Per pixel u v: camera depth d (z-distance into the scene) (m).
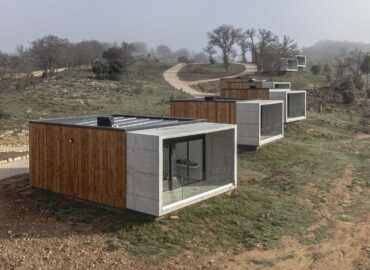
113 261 11.63
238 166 22.77
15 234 13.17
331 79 70.12
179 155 16.16
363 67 70.62
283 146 27.05
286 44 88.06
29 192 16.84
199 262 11.93
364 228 14.95
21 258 11.73
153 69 87.50
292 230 14.51
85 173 15.30
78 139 15.39
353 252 13.05
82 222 14.02
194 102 27.22
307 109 48.28
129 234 13.05
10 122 30.70
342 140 32.84
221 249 12.76
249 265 11.98
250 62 108.44
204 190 16.02
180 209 14.61
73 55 71.56
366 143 31.61
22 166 20.95
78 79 55.22
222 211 15.07
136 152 13.85
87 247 12.34
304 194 18.44
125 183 14.24
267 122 28.52
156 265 11.61
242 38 99.94
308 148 27.61
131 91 50.00
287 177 21.02
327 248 13.28
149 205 13.72
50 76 59.16
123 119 19.22
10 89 45.81
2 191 16.94
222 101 26.44
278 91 33.88
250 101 26.72
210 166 17.19
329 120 40.72
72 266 11.38
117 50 62.53
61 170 16.08
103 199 14.85
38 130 16.80
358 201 17.91
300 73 77.81
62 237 12.95
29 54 71.94
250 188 18.53
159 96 49.88
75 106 38.28
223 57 97.69
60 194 16.20
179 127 16.09
